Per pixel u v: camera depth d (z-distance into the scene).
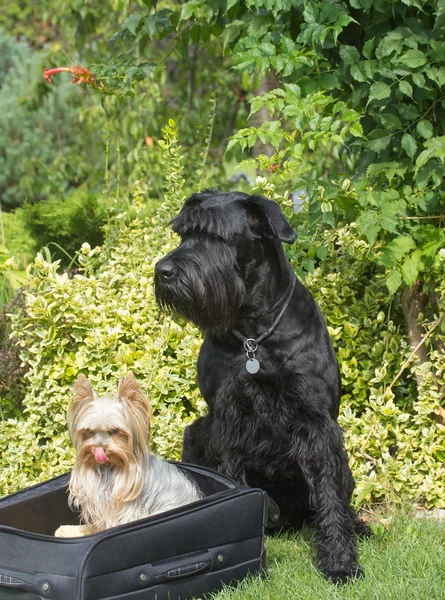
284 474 4.06
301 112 4.52
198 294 3.62
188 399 5.08
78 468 3.57
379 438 4.85
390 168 4.70
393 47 4.57
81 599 3.01
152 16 5.98
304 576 3.68
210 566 3.39
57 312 4.98
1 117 13.39
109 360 5.07
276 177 7.13
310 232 5.11
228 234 3.69
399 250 4.61
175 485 3.68
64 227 7.53
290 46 4.64
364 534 4.23
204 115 9.91
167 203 6.12
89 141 11.38
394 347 5.16
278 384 3.81
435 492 4.75
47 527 3.75
